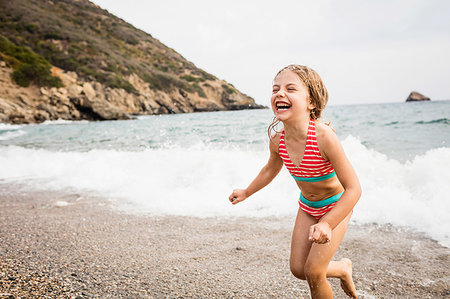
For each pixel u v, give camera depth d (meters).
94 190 5.10
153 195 4.65
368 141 8.11
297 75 1.72
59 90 37.72
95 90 46.34
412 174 4.34
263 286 2.25
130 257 2.71
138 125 21.45
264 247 2.92
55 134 16.62
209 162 5.78
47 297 1.98
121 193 4.85
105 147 9.58
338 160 1.67
